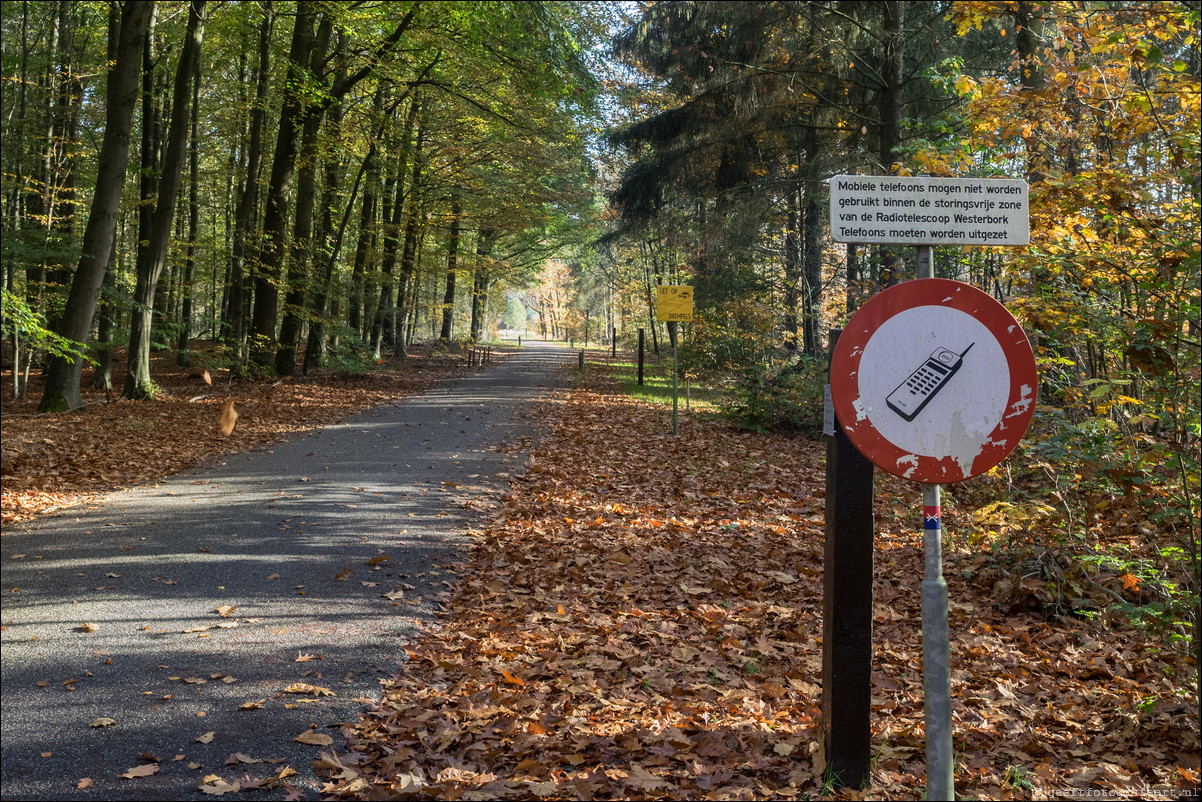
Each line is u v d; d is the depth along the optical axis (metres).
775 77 18.80
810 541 8.21
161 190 19.03
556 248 44.22
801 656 5.30
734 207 19.52
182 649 5.15
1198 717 4.05
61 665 4.89
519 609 6.11
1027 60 8.50
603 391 23.84
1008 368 2.78
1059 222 4.94
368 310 31.16
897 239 2.95
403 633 5.53
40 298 18.19
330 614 5.84
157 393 19.38
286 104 21.78
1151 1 4.75
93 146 25.39
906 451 2.76
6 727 4.09
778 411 15.80
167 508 9.03
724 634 5.63
